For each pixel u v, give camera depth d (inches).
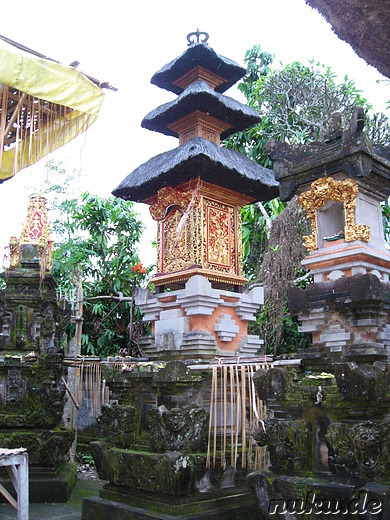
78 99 235.3
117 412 263.1
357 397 172.2
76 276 460.4
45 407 312.5
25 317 328.5
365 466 167.5
